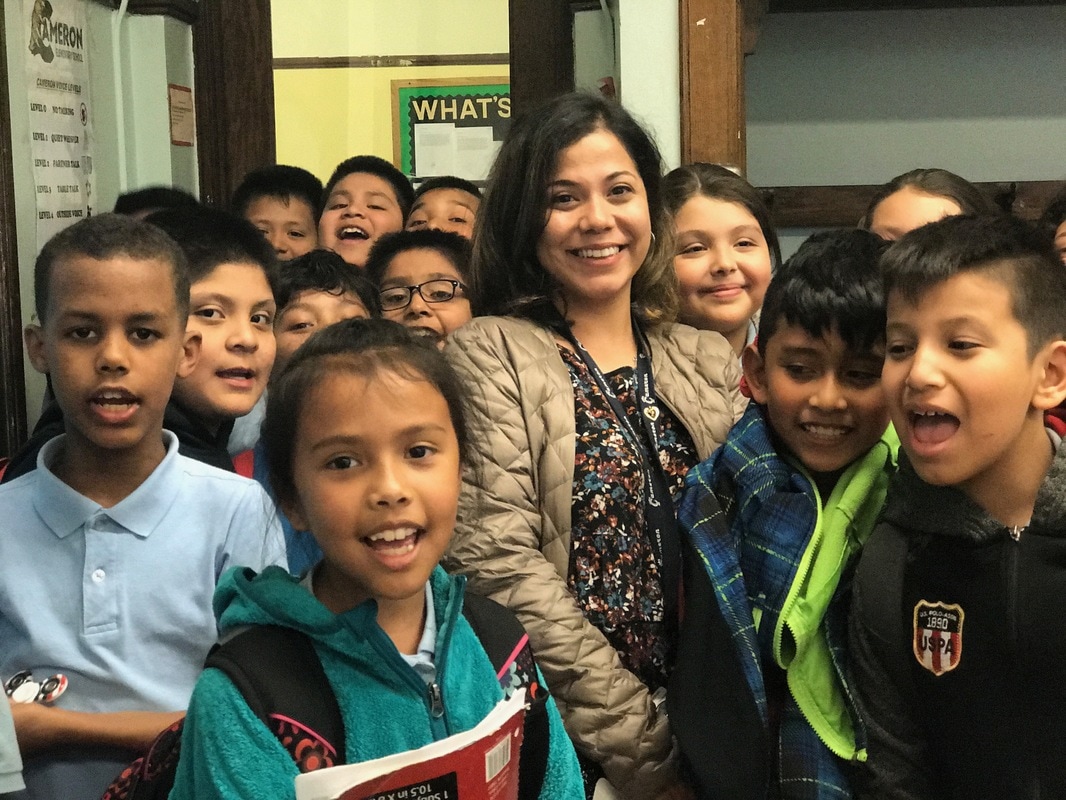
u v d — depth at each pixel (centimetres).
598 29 330
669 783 143
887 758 133
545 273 168
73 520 142
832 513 142
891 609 131
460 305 231
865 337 142
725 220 201
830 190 357
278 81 356
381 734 102
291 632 104
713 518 146
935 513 129
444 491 106
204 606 146
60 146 273
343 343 108
